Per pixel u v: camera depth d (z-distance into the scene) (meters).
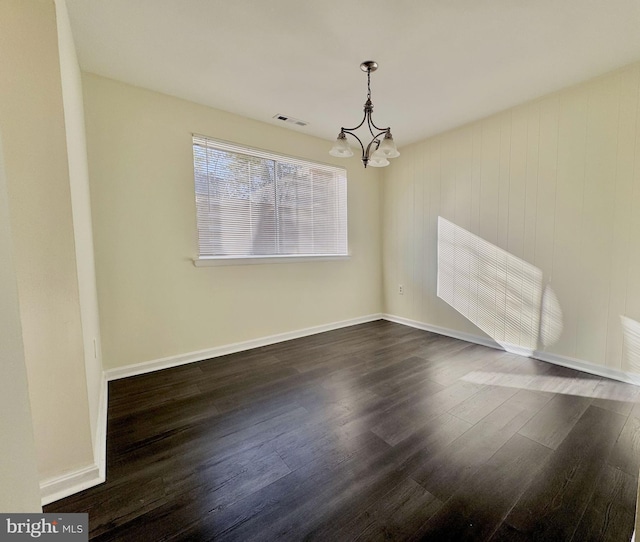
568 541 1.10
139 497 1.32
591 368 2.55
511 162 2.94
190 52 2.08
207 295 2.95
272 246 3.37
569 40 1.96
